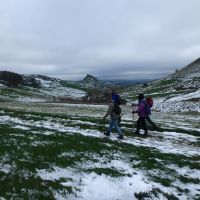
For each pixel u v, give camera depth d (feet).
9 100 378.94
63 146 58.44
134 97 418.31
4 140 58.59
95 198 41.04
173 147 75.82
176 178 51.60
